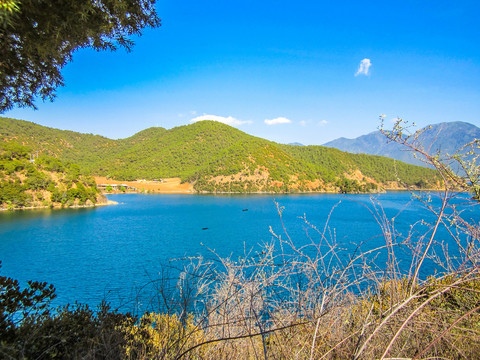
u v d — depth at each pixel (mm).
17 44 3016
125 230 53594
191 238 43844
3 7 2090
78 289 21453
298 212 64188
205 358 1996
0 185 78438
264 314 2027
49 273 27609
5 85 3371
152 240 44188
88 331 2549
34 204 83188
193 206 93938
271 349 1995
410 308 1864
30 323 2496
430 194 1996
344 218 49969
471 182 1773
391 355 1810
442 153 1838
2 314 2361
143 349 2318
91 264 30984
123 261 31859
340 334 1911
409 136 1921
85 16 2848
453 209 1931
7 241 44344
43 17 2748
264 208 82562
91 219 67000
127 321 2789
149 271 27000
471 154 1780
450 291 2309
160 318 2258
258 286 2072
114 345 2299
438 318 1971
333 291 2010
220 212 77625
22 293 2803
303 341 1909
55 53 3197
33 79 3619
